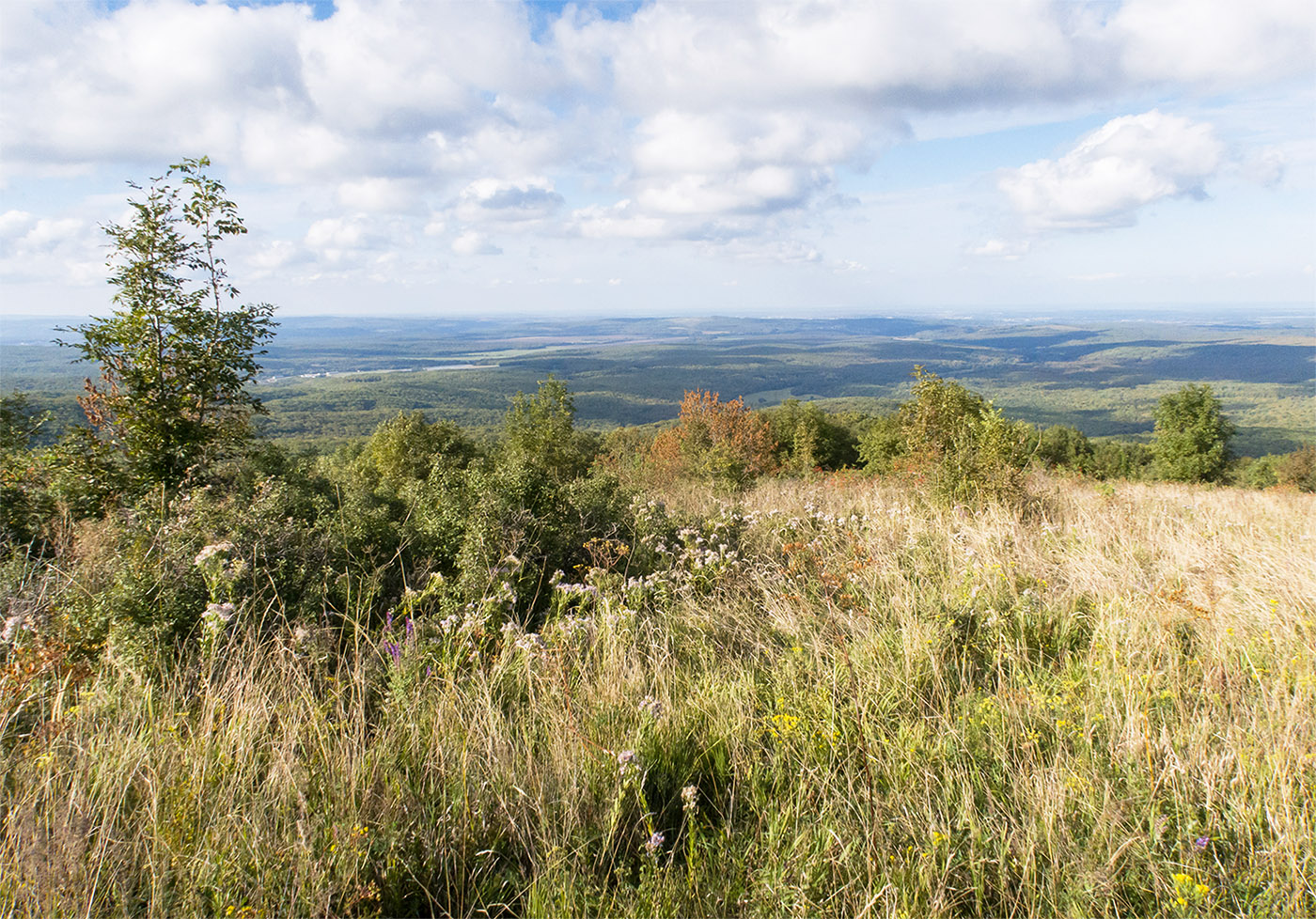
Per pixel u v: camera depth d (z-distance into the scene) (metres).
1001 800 2.32
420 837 2.12
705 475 14.72
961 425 9.73
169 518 4.55
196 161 7.06
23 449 7.00
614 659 3.23
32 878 1.78
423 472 13.28
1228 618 3.61
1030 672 3.19
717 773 2.57
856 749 2.55
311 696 2.71
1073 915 1.88
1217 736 2.52
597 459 16.98
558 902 1.92
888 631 3.62
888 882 1.91
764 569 4.89
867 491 9.00
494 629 3.67
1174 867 1.97
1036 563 4.74
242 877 1.89
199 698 2.82
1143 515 6.48
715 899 1.93
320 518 4.73
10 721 2.62
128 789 2.26
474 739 2.57
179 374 7.03
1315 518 6.81
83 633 3.24
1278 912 1.83
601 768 2.43
